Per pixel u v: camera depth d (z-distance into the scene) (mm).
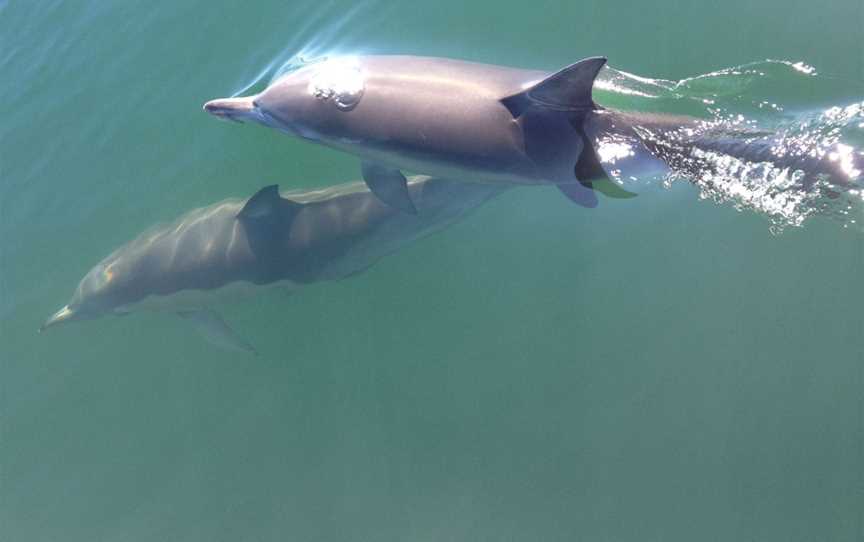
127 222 3479
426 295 3172
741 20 3209
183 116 3676
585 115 2721
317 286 3297
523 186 2949
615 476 2738
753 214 2850
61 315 3336
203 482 3057
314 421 3109
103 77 3973
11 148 3900
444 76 2785
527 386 2936
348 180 3314
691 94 3008
